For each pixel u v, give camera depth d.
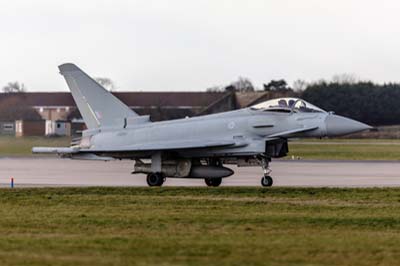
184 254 54.91
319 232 65.44
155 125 121.06
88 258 52.91
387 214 76.75
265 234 64.12
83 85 126.06
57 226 68.81
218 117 119.06
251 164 117.06
